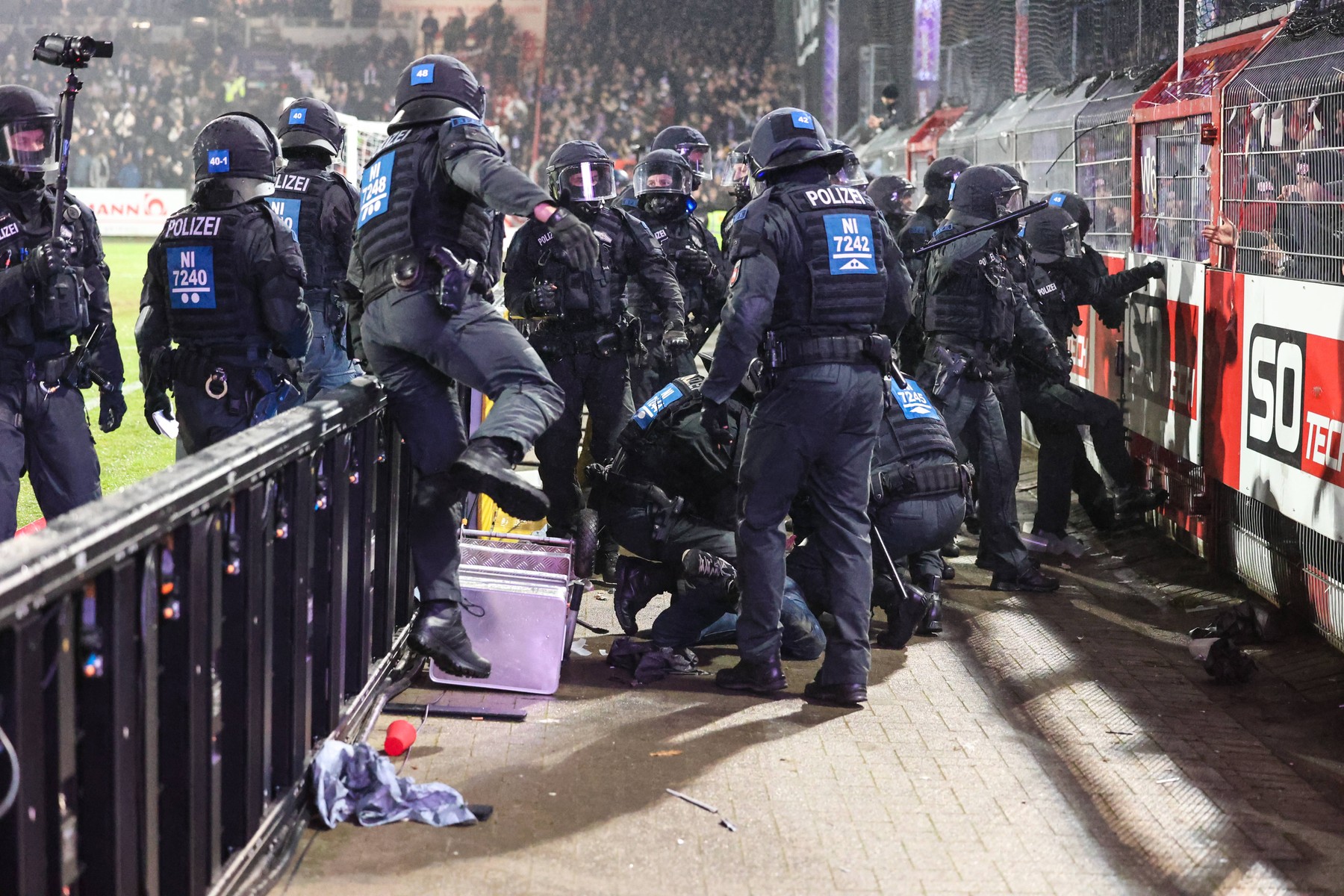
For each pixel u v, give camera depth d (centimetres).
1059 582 675
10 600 192
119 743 236
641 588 545
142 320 479
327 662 381
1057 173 974
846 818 374
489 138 396
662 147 756
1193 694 495
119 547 230
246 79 3816
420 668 491
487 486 372
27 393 474
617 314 628
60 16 3812
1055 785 404
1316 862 351
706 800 384
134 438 1068
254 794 314
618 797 385
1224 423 637
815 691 480
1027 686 504
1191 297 682
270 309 464
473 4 3838
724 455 521
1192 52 754
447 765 407
